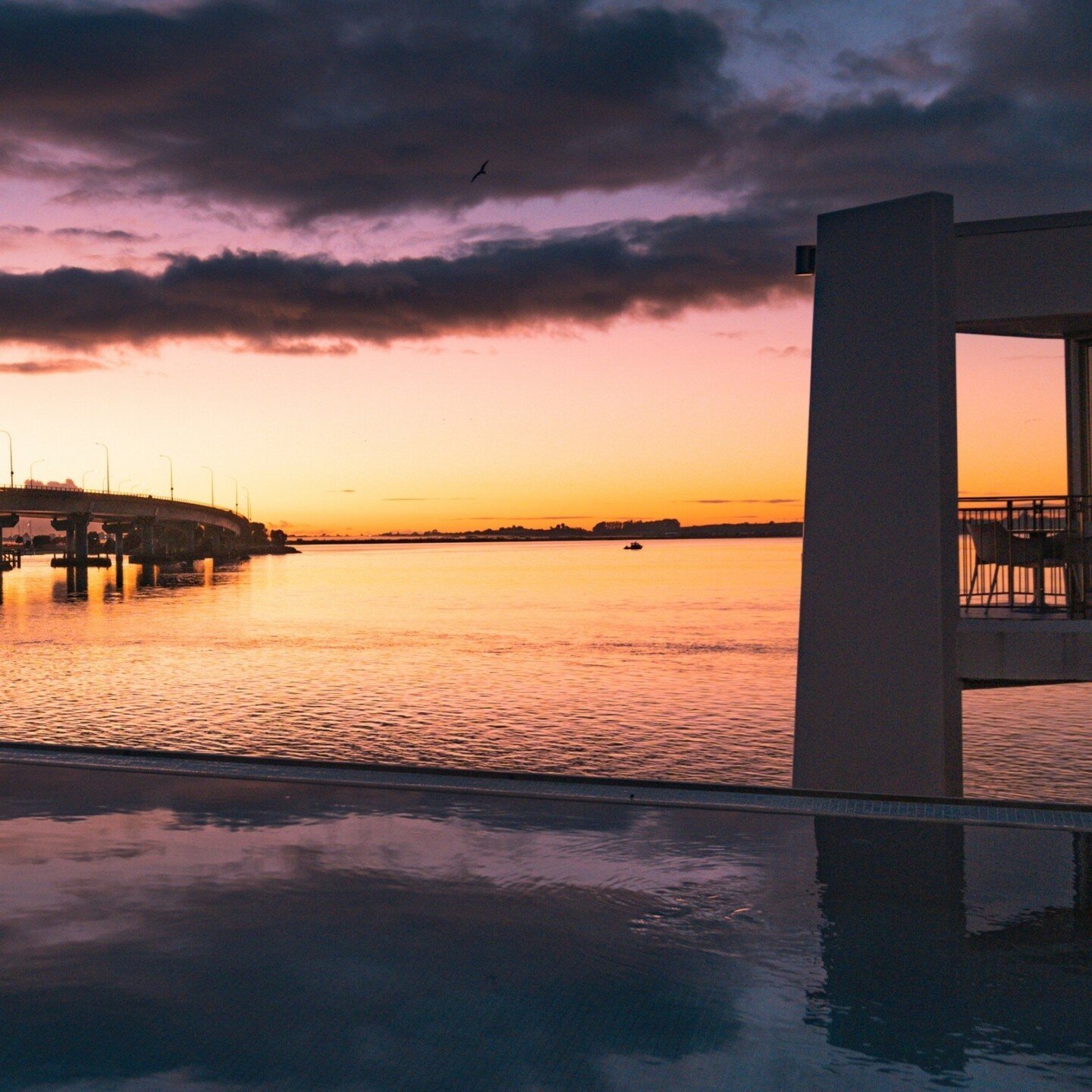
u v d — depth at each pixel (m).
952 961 3.96
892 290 10.95
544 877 4.92
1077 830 5.68
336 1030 3.44
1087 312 10.47
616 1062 3.23
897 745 10.75
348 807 6.15
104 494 165.00
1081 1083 3.09
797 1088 3.07
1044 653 10.30
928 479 10.60
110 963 3.95
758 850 5.34
